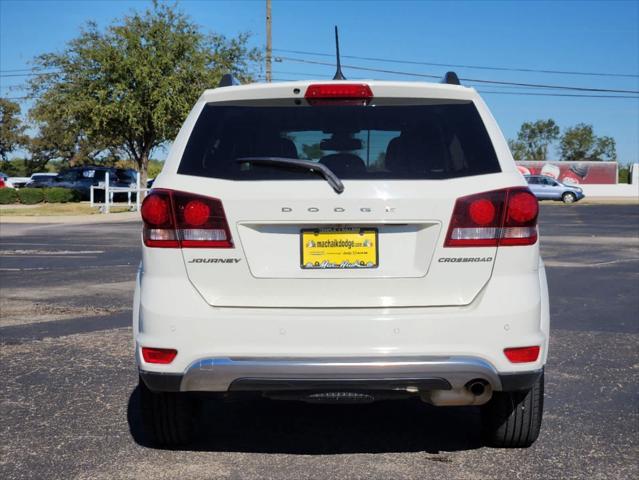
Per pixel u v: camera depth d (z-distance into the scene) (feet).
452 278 11.69
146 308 11.89
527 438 13.74
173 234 11.87
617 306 29.58
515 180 11.98
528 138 341.00
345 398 11.85
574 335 24.22
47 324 25.82
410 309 11.67
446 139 12.30
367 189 11.66
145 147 125.18
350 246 11.74
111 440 14.66
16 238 62.59
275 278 11.70
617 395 17.63
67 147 208.03
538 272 12.35
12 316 27.27
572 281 36.52
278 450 14.14
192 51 120.57
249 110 12.72
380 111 12.61
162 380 11.85
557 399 17.31
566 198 165.99
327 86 12.48
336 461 13.53
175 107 116.67
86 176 134.10
